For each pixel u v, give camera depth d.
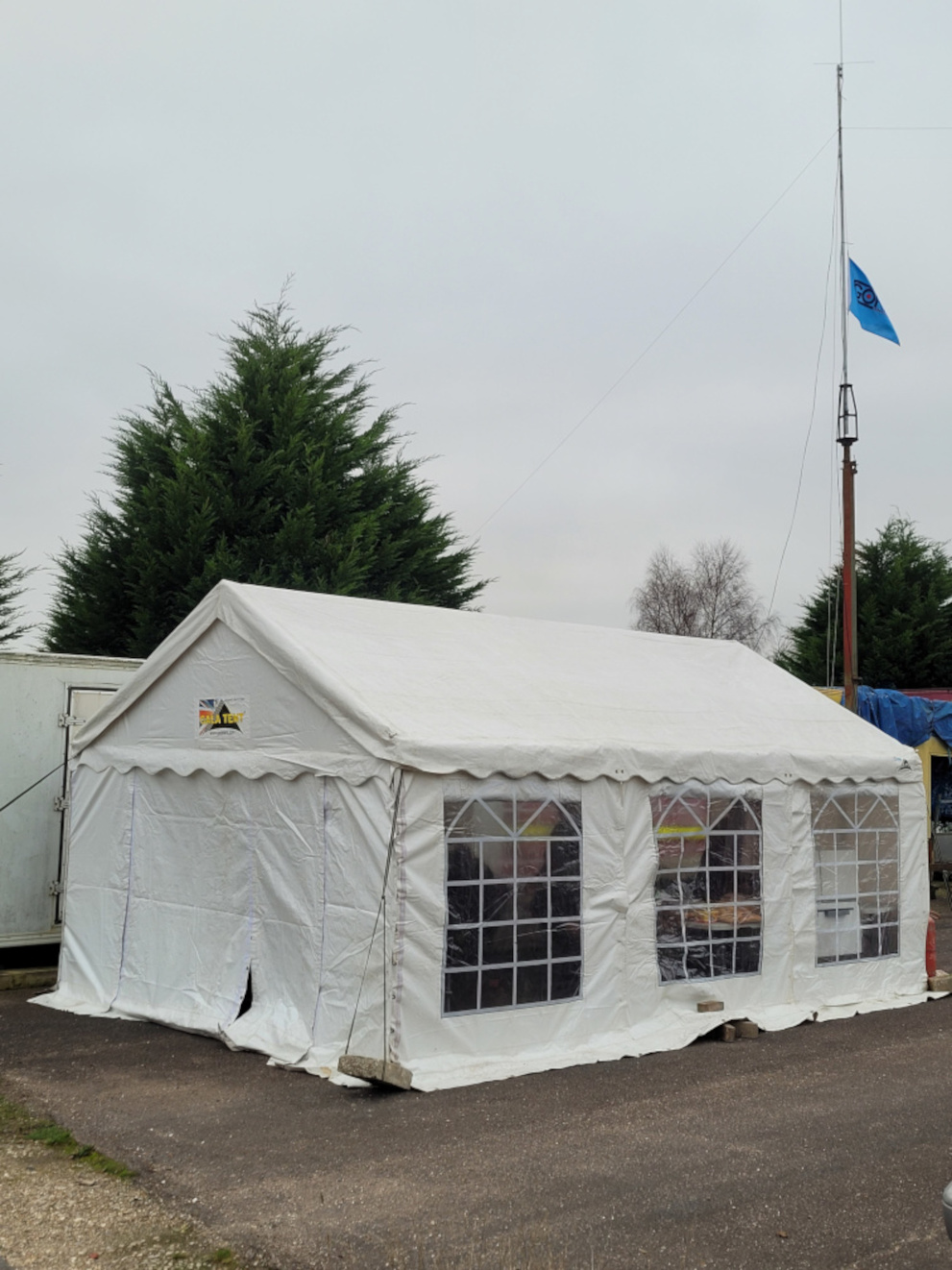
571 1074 7.71
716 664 12.21
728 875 9.38
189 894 9.17
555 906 8.21
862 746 10.78
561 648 10.99
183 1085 7.35
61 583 22.94
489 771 7.82
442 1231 5.07
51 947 11.87
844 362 18.34
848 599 18.28
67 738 11.44
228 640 9.09
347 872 7.77
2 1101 7.05
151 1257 4.80
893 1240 5.02
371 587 23.59
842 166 18.36
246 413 23.09
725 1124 6.64
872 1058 8.30
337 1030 7.64
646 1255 4.85
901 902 10.66
